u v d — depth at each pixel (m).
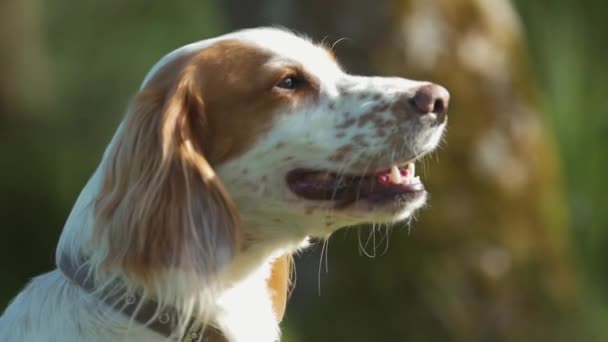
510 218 12.41
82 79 19.89
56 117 20.30
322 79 7.33
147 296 6.88
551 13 14.98
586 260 14.58
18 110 20.75
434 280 12.03
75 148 19.55
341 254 11.98
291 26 11.82
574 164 14.84
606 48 15.05
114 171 7.02
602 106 14.98
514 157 12.43
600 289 14.12
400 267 12.02
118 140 7.10
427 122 7.21
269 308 7.46
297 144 7.20
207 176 6.97
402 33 11.88
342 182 7.20
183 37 18.66
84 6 20.09
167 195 6.86
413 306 12.04
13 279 17.98
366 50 11.80
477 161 12.25
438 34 12.10
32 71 21.06
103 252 6.88
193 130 7.16
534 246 12.52
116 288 6.94
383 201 7.20
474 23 12.34
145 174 6.90
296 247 7.52
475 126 12.27
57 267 7.35
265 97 7.20
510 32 12.62
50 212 18.80
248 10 12.01
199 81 7.20
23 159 19.52
